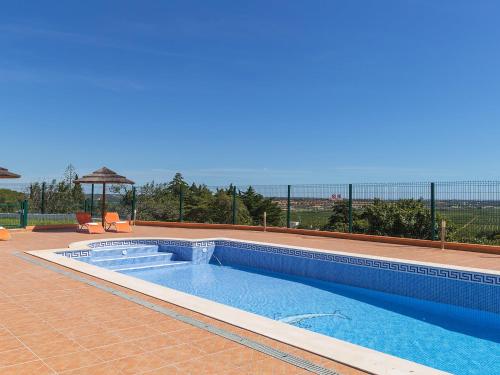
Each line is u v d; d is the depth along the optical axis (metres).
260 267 13.15
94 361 3.91
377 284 10.27
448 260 10.55
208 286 10.76
